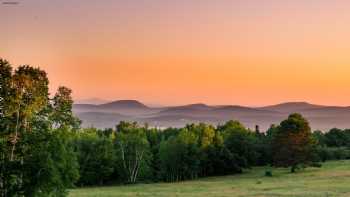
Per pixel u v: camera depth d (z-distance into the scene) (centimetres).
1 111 4100
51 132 4262
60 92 4372
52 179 4103
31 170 4128
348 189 6894
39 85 4178
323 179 8806
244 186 8119
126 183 11356
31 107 4119
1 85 4069
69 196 7081
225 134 13362
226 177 11600
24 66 4134
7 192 4091
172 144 12094
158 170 12588
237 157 12469
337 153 13850
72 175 4319
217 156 12456
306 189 7050
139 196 6788
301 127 10894
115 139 12106
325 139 15712
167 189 8331
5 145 4116
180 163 12069
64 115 4384
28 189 4100
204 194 6831
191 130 12925
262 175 11050
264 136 15575
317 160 10994
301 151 10806
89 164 11131
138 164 11612
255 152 13038
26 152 4178
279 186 7762
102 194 7381
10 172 4081
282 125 11088
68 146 4719
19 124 4159
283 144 10956
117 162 11656
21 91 4094
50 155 4116
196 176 12350
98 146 11344
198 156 12212
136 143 11625
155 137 13862
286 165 10881
